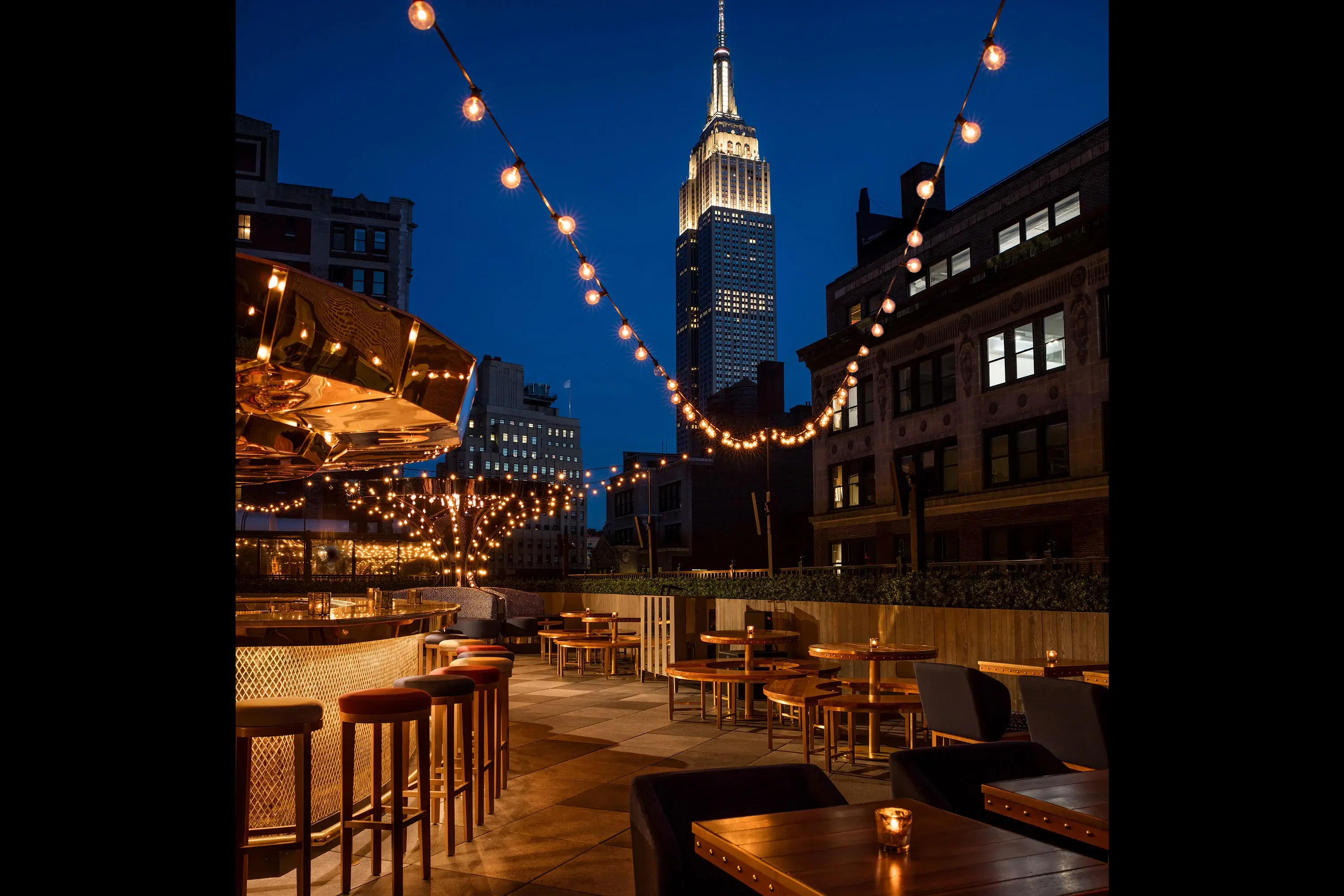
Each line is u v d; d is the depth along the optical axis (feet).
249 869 16.38
